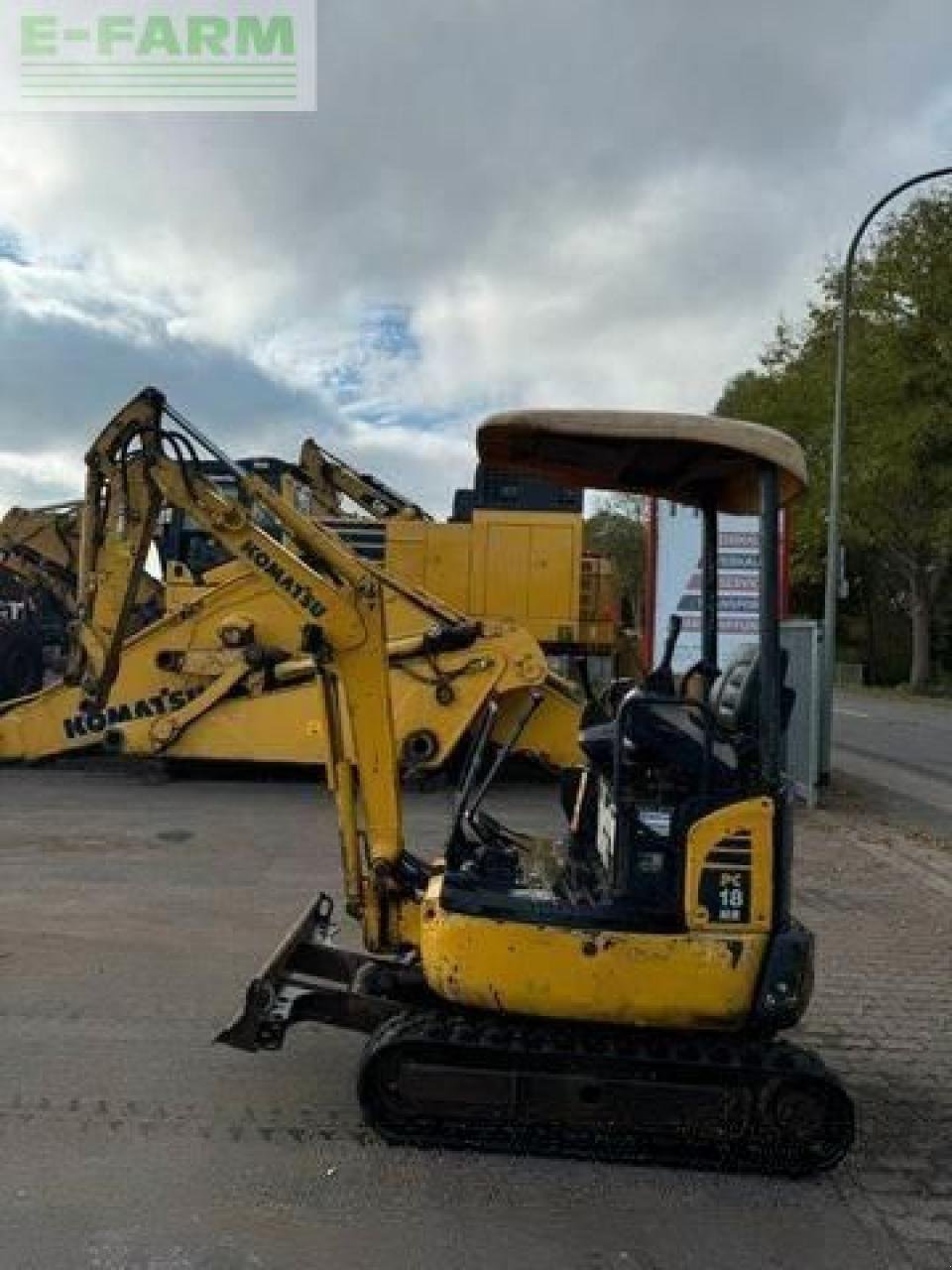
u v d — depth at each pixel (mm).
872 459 34656
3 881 8109
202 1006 5805
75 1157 4266
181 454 5824
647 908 4445
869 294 34875
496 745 12000
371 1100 4457
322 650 5141
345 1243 3785
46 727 12453
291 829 10141
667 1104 4348
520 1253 3777
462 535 14734
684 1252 3832
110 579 9805
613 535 50250
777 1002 4395
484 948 4445
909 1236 3979
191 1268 3600
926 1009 6164
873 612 50844
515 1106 4391
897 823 11602
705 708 4480
